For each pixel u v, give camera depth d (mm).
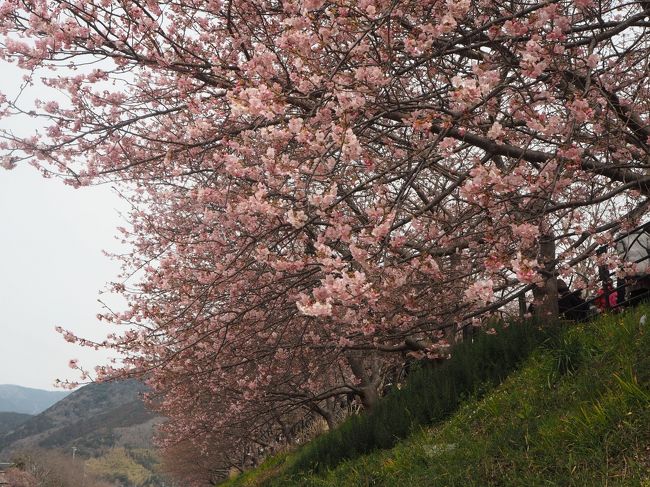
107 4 6789
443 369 9633
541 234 6270
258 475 19766
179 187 10703
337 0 5090
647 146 5777
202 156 7719
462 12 4957
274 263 5980
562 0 5410
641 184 5871
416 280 8125
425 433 7922
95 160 8219
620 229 6918
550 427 5609
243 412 15180
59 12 6633
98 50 6793
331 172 5734
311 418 22297
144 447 97438
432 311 9055
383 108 5809
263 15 7312
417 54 5941
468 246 7680
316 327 11234
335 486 8188
